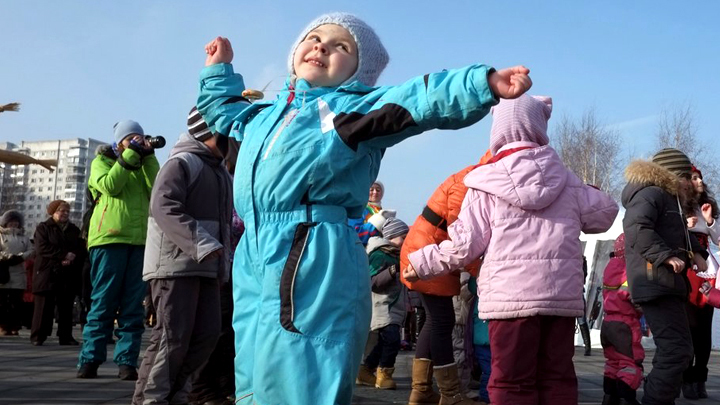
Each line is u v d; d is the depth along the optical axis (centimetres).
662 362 457
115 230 582
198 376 469
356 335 232
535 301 356
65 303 953
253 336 237
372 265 614
